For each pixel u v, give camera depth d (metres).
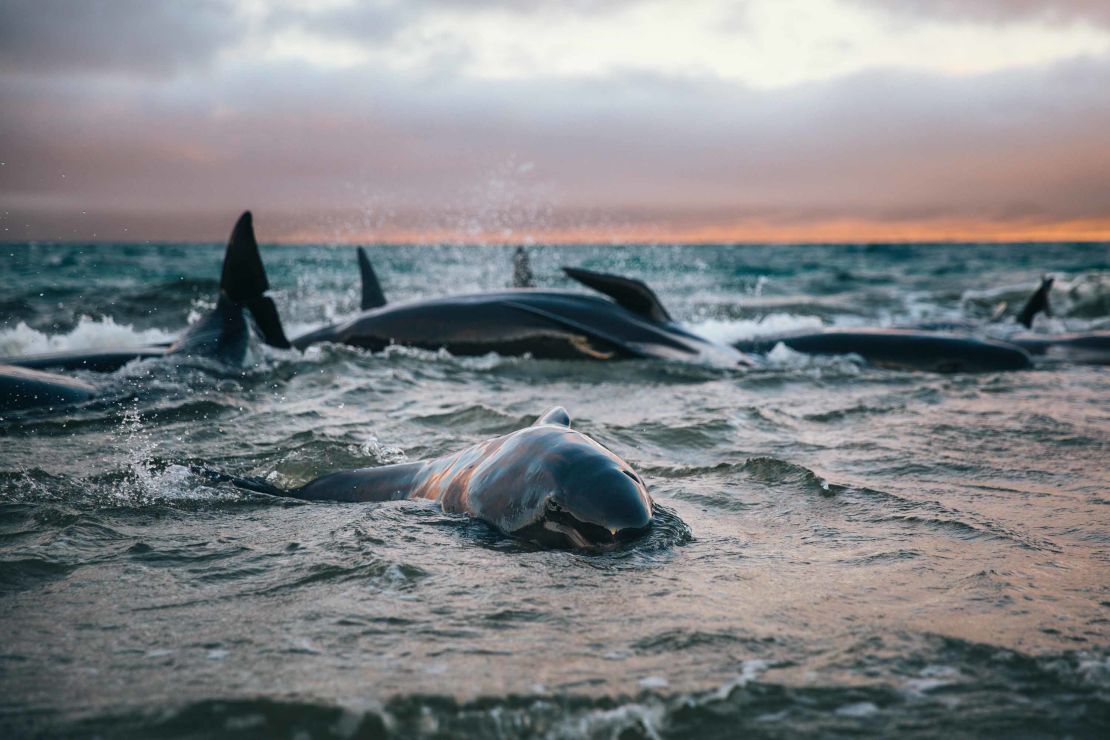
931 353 10.64
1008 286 23.36
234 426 6.35
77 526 3.92
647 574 3.27
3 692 2.34
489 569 3.31
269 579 3.24
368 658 2.54
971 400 7.80
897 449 5.74
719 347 10.25
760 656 2.57
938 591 3.12
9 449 5.55
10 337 11.18
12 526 3.93
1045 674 2.48
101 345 11.27
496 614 2.88
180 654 2.58
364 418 6.66
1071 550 3.66
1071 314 17.45
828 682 2.42
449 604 2.96
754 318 16.31
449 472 4.27
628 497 3.59
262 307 9.13
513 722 2.20
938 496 4.55
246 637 2.71
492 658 2.54
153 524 3.99
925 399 7.84
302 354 9.30
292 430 6.23
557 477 3.66
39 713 2.22
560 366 9.70
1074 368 10.35
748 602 3.00
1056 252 52.97
